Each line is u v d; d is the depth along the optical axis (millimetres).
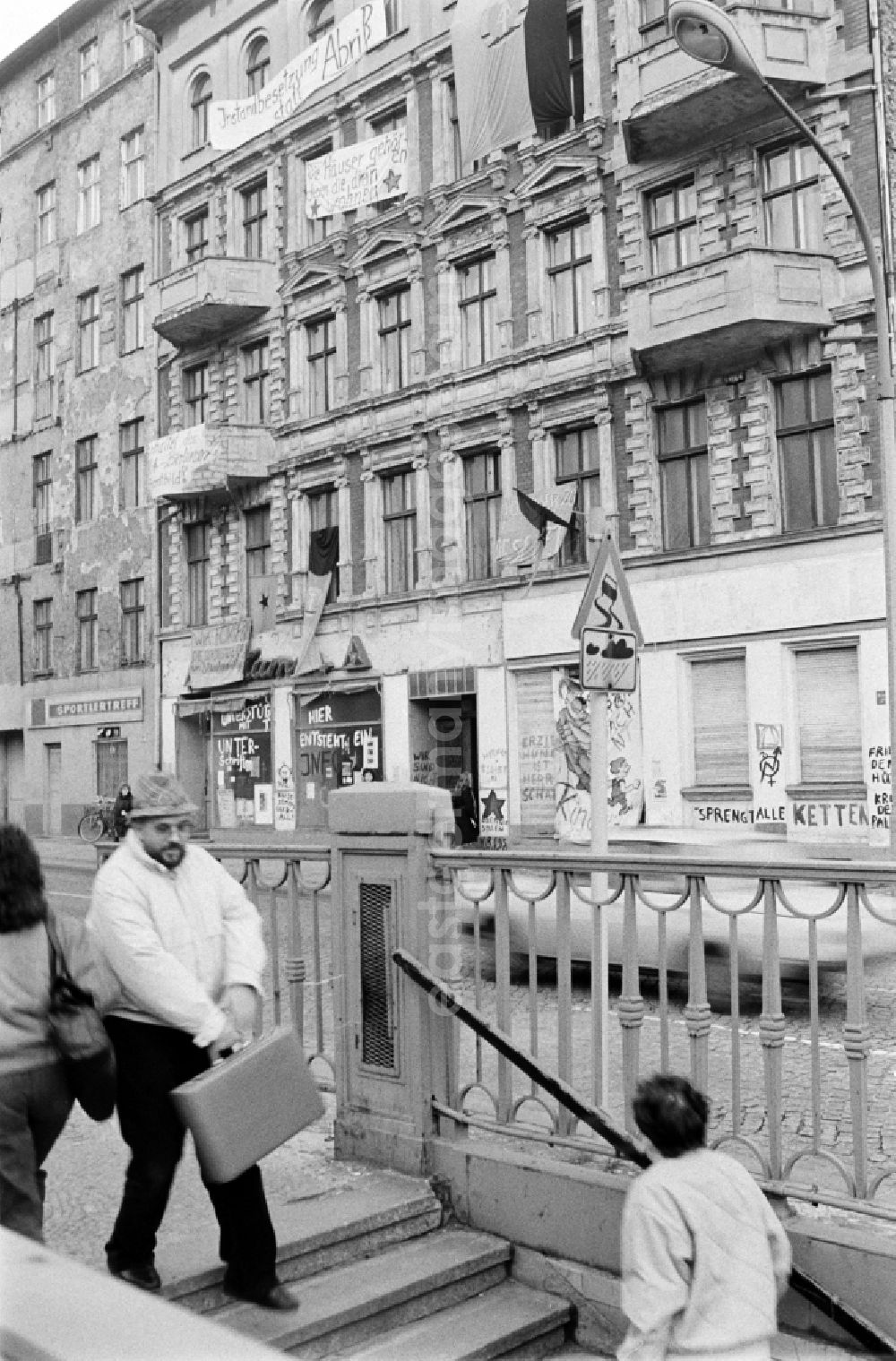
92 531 38156
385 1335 4469
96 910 4184
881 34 20422
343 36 29312
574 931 6629
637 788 23125
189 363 34688
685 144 22703
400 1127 5414
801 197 21406
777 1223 3627
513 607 25656
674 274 21703
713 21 14297
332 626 29953
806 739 21172
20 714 41031
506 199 26047
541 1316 4625
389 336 29328
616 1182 4711
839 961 5324
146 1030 4207
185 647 34344
